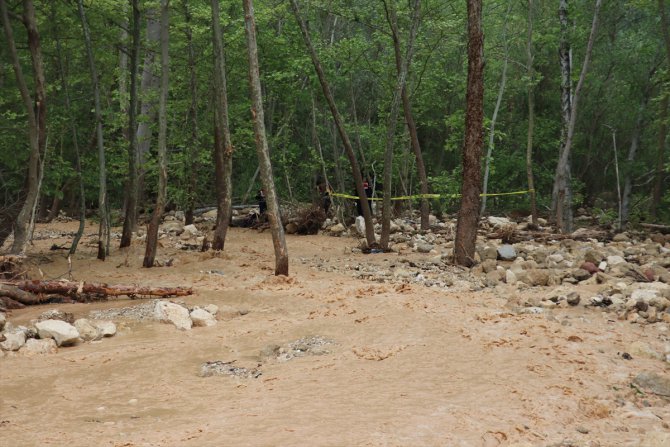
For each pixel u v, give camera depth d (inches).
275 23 1059.3
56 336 331.0
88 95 889.5
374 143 1015.6
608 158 1296.8
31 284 429.7
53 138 719.1
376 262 598.2
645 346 288.5
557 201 938.7
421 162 871.7
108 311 405.1
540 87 1249.4
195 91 877.2
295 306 402.9
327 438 194.9
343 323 351.9
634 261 593.3
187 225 869.8
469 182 569.9
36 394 258.8
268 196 494.0
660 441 194.5
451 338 310.3
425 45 881.5
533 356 280.5
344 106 1080.8
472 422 209.6
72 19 650.8
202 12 802.2
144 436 205.5
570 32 943.0
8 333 331.3
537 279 470.6
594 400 233.8
